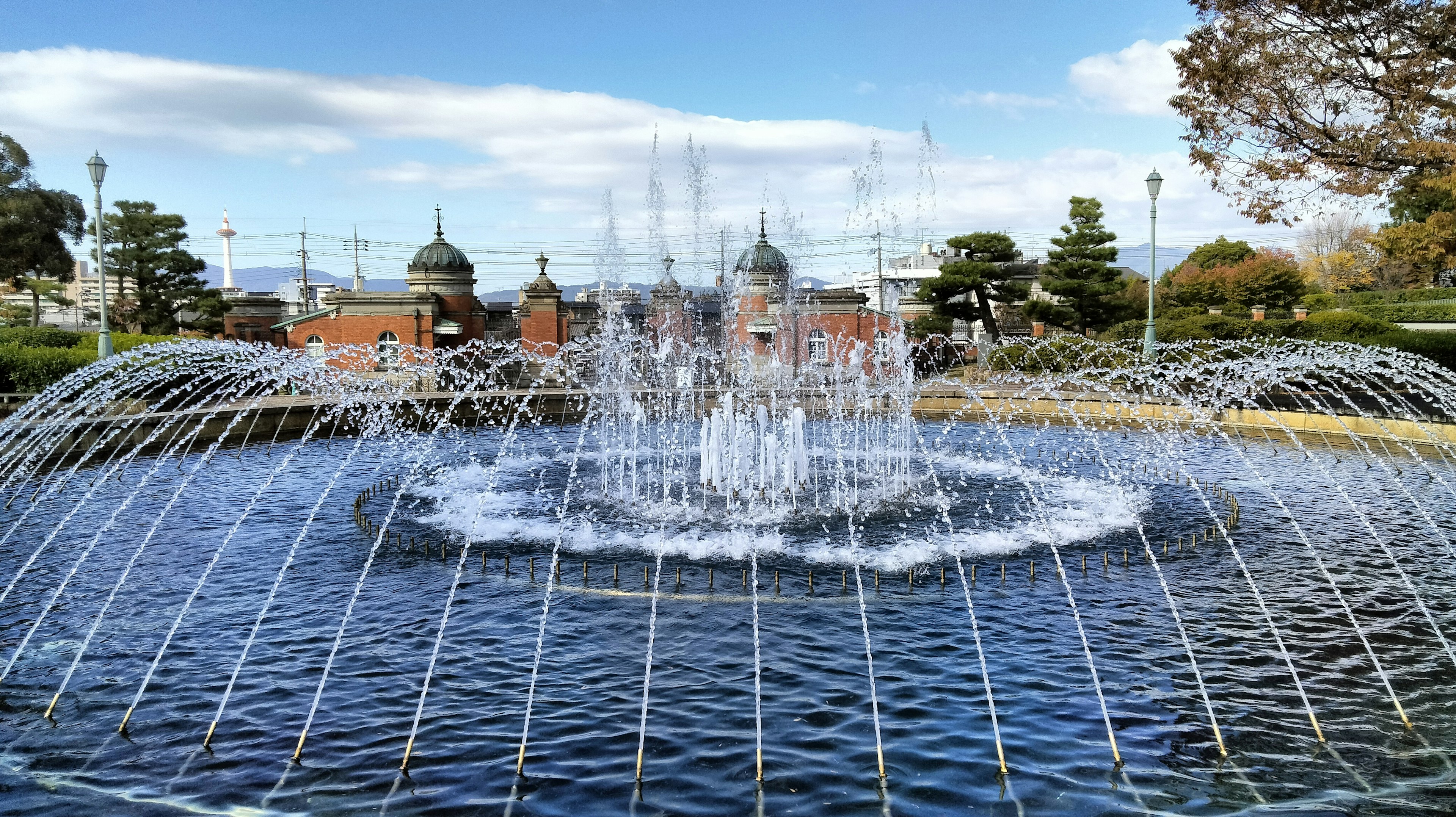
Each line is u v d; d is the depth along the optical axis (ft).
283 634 32.27
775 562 40.93
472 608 35.12
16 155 146.00
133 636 32.14
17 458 71.10
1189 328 120.57
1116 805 20.80
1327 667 28.76
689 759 23.08
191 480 65.16
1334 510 51.60
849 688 27.40
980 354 145.07
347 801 21.08
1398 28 61.93
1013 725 24.88
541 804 20.92
